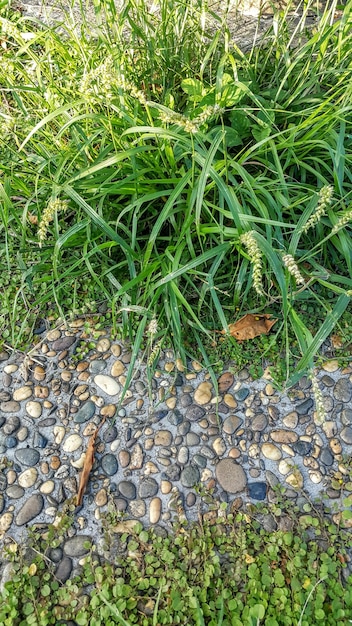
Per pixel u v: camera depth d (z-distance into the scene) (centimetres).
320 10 297
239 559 165
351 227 216
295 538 167
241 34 281
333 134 207
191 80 218
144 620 153
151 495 179
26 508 176
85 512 176
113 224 209
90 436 191
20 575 162
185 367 199
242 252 187
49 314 220
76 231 193
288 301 189
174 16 240
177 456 187
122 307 192
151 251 204
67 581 162
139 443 190
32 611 156
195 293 215
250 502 177
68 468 185
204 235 202
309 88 227
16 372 207
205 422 193
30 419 196
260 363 205
